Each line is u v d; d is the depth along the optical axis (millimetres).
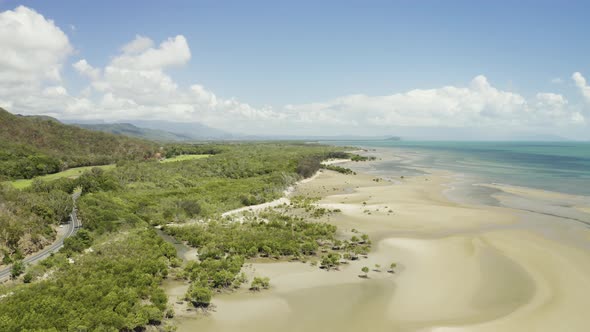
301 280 62125
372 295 56062
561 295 55000
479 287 58156
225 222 99562
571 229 90438
